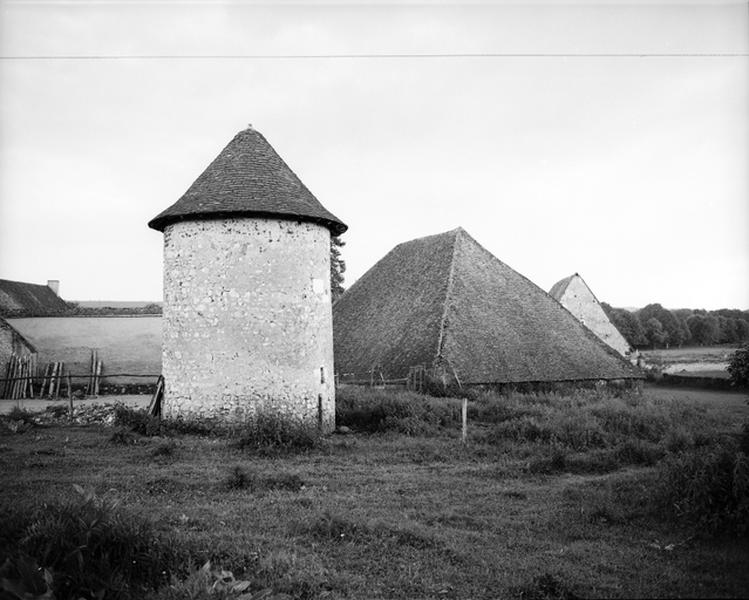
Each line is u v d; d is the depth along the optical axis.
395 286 32.44
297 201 16.97
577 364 27.05
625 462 13.09
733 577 6.58
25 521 7.10
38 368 32.06
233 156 17.58
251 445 13.68
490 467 12.27
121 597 6.38
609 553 7.46
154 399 17.52
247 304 16.19
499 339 26.27
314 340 16.80
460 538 8.05
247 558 7.29
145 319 33.34
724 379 31.42
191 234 16.53
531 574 6.82
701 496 8.45
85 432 16.83
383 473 11.67
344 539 7.99
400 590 6.57
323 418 16.61
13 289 48.22
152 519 8.23
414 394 20.20
